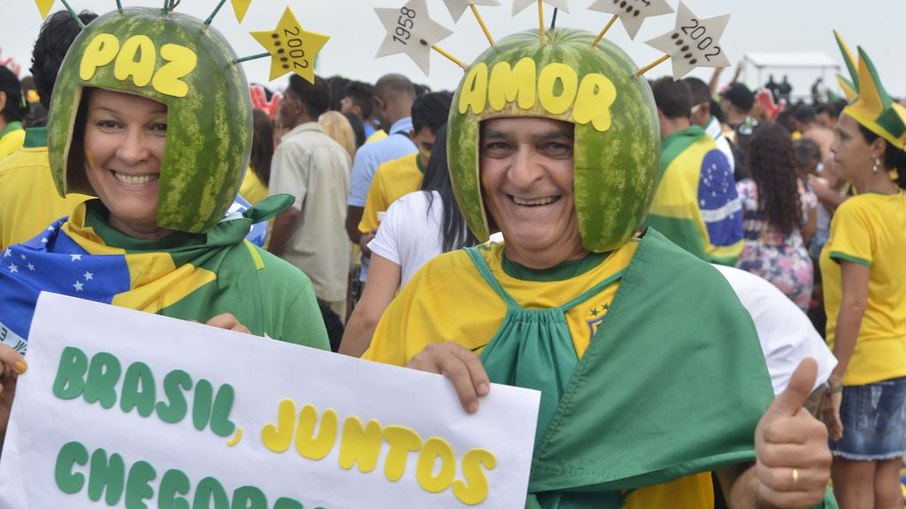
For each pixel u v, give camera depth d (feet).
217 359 7.83
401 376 7.49
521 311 7.86
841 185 30.09
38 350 8.15
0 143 15.67
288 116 23.66
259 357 7.77
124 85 8.27
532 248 7.82
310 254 22.61
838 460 17.93
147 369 7.95
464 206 8.04
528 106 7.55
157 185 8.62
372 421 7.54
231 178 8.68
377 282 13.97
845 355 17.39
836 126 17.87
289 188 22.34
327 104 23.65
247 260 9.12
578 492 7.50
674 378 7.46
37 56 11.95
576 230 7.88
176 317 8.73
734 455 7.22
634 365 7.51
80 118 8.81
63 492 8.04
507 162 7.77
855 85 17.92
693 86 24.80
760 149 21.88
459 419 7.38
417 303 8.29
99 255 8.81
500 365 7.77
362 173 22.11
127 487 7.93
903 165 17.33
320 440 7.63
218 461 7.78
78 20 8.84
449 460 7.39
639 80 7.83
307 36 8.57
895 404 17.56
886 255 17.29
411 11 8.21
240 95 8.66
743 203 21.98
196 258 8.91
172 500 7.85
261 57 8.73
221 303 8.90
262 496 7.70
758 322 8.49
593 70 7.63
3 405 8.39
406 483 7.46
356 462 7.55
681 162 18.84
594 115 7.54
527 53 7.71
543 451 7.48
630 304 7.69
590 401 7.48
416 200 13.97
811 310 24.95
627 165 7.63
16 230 11.30
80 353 8.08
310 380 7.66
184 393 7.88
